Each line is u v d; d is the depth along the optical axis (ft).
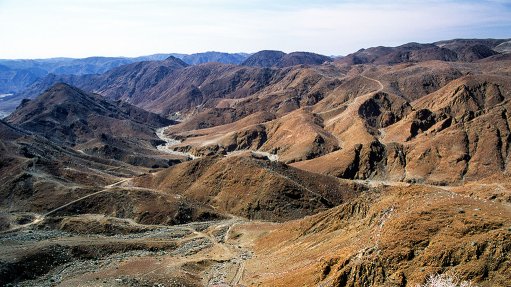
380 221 255.29
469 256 182.50
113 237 451.53
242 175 584.81
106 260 381.40
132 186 640.58
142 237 450.30
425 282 182.39
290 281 241.76
